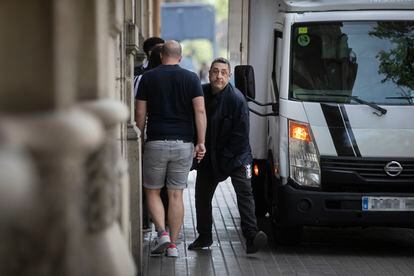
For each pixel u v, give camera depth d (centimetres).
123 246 1263
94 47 1184
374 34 2494
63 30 934
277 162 2514
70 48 991
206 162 2430
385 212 2430
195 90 2295
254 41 2838
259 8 2831
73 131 845
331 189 2456
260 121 2825
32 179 778
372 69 2484
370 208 2428
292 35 2494
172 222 2359
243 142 2391
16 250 815
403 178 2442
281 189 2475
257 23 2834
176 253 2383
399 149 2442
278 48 2622
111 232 1195
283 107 2481
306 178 2450
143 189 2430
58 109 912
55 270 870
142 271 2166
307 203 2442
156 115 2303
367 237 2817
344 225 2453
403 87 2473
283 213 2467
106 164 1162
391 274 2247
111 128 1221
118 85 1886
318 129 2447
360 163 2439
